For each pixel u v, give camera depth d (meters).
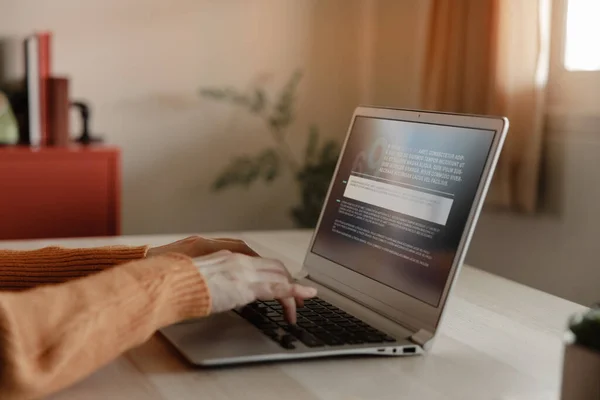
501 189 2.21
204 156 2.93
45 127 2.43
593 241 2.08
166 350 0.84
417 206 0.98
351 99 3.14
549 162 2.23
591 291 2.09
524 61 2.15
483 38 2.23
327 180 2.94
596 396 0.62
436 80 2.38
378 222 1.04
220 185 2.95
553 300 1.16
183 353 0.80
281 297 0.88
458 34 2.32
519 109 2.17
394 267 0.98
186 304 0.80
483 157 0.90
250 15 2.93
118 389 0.72
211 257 0.86
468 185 0.91
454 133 0.96
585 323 0.64
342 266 1.09
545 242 2.25
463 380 0.79
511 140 2.18
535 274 2.29
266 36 2.96
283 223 3.12
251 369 0.79
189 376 0.76
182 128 2.88
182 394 0.72
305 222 2.97
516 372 0.82
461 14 2.31
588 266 2.09
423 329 0.89
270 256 1.39
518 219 2.35
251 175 2.99
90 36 2.69
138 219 2.87
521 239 2.34
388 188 1.05
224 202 3.00
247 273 0.86
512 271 2.38
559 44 2.18
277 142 3.05
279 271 0.90
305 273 1.17
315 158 3.10
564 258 2.18
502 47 2.17
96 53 2.71
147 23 2.77
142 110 2.81
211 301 0.82
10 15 2.57
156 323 0.76
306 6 3.01
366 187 1.10
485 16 2.22
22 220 2.32
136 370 0.78
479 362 0.85
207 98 2.90
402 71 2.96
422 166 0.99
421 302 0.91
